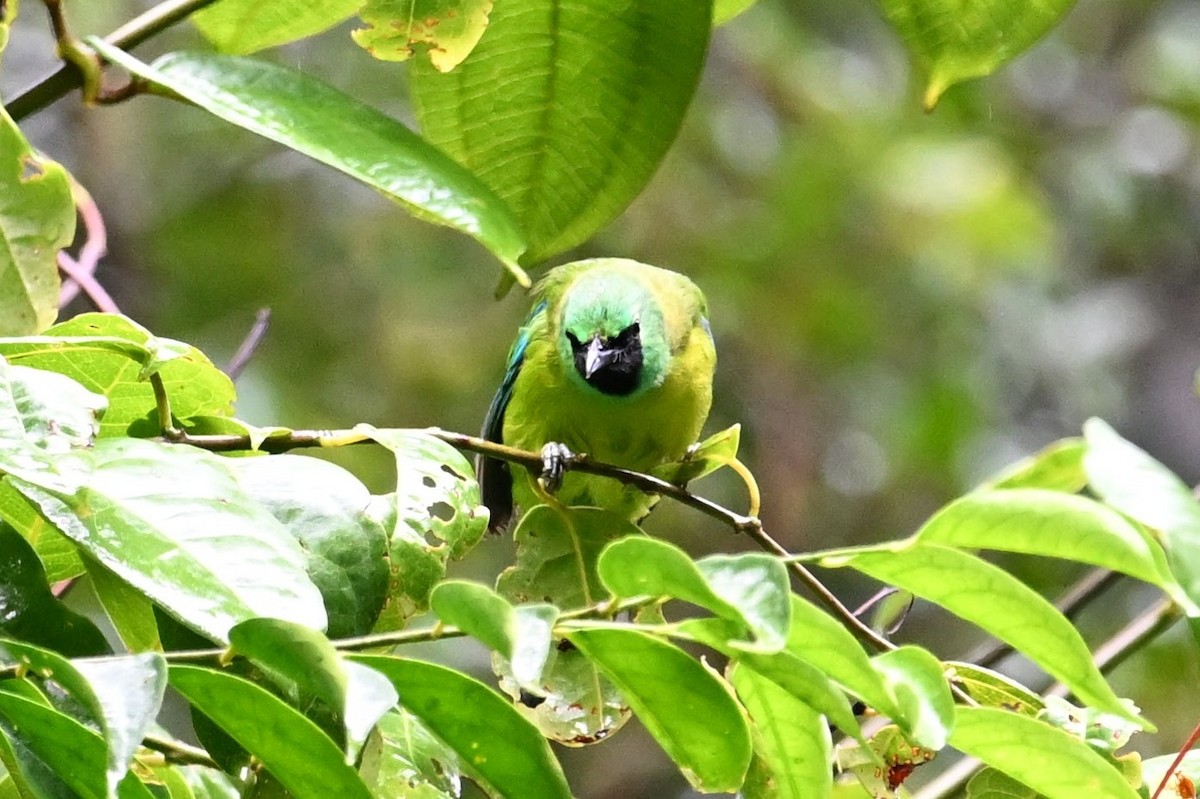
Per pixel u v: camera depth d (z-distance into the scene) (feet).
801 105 68.08
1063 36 76.84
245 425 19.11
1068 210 72.59
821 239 65.41
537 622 12.34
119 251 61.26
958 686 19.13
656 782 61.52
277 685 15.70
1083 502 13.66
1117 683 53.47
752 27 68.95
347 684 11.30
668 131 19.67
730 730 14.16
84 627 15.80
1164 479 17.13
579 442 35.86
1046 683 41.29
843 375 65.21
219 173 64.69
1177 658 53.16
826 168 65.57
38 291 17.46
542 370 35.63
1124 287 71.10
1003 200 65.67
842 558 14.21
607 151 19.94
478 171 20.12
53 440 13.89
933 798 25.94
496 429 38.27
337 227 64.80
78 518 13.55
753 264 65.16
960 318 65.67
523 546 21.70
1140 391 69.36
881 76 71.26
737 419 64.49
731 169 67.21
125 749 10.59
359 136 15.30
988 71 19.53
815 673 12.73
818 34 72.43
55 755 12.89
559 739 19.92
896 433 64.49
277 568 13.64
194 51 15.75
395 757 17.72
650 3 19.06
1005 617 14.25
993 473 64.18
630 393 34.83
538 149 19.99
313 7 19.83
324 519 16.01
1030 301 66.69
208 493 14.02
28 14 59.06
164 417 17.43
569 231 20.35
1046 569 55.72
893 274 65.62
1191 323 70.28
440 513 22.27
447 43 17.69
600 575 13.05
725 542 63.46
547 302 37.17
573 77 19.51
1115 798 14.85
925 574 14.19
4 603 15.65
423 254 64.39
